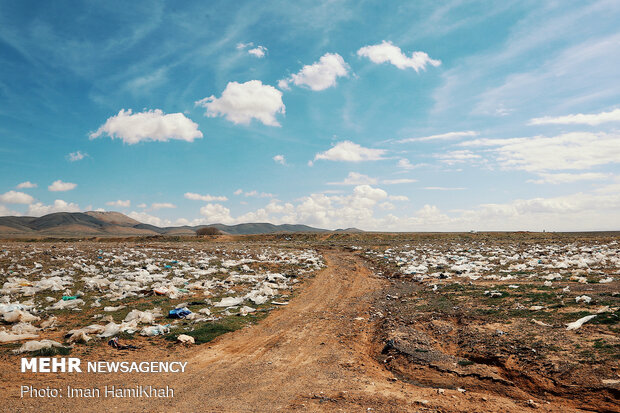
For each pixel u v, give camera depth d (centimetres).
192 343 1709
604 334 1316
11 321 1833
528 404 1015
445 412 991
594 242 6203
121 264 3988
